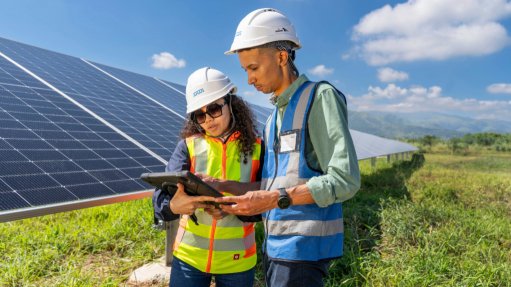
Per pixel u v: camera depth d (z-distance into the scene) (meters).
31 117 5.05
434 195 9.94
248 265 2.52
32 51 8.55
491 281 4.23
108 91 8.23
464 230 6.16
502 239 6.08
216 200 1.94
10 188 3.23
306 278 1.83
